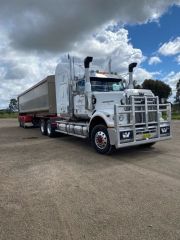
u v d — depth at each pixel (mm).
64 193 4387
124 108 7059
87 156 7496
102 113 7465
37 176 5484
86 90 8570
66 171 5852
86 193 4355
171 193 4215
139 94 7320
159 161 6570
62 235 2975
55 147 9320
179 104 40844
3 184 4973
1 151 8734
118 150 8297
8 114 61031
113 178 5191
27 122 18797
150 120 7512
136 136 7156
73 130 9719
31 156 7715
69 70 9906
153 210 3578
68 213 3572
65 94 10398
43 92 13156
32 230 3117
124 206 3744
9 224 3295
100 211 3604
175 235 2900
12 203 3996
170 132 7957
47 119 12906
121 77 9578
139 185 4684
